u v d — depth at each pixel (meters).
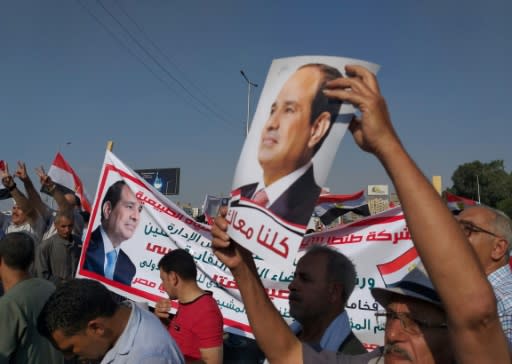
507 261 2.72
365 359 1.89
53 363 3.17
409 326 1.54
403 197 1.17
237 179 1.52
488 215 2.74
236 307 4.43
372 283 4.06
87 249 4.82
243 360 5.23
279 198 1.45
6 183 6.40
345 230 4.30
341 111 1.39
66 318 2.15
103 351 2.24
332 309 2.57
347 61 1.39
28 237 3.43
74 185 7.64
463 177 71.62
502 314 2.42
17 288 3.13
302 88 1.43
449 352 1.50
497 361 1.10
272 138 1.47
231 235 1.52
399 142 1.22
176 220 4.82
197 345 3.28
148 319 2.36
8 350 2.96
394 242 4.12
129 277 4.69
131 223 4.86
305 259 2.65
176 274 3.44
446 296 1.10
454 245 1.10
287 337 1.88
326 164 1.40
